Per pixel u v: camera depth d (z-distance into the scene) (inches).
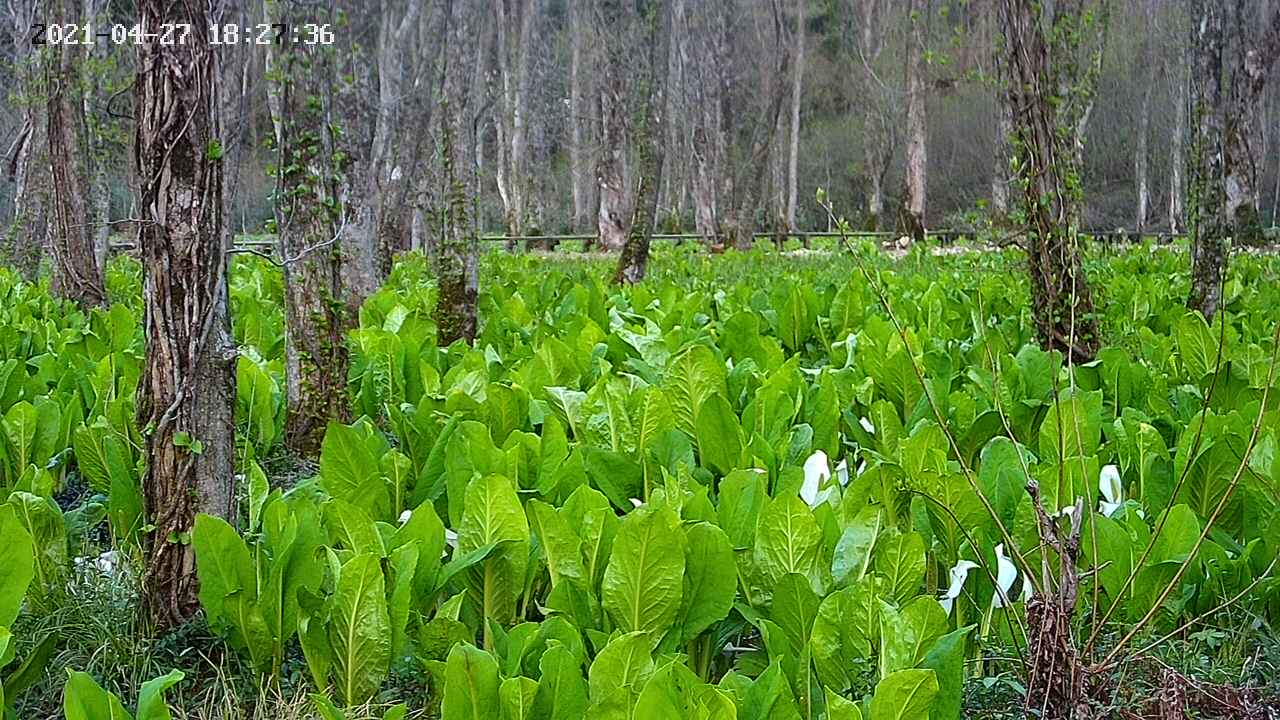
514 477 177.9
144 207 156.7
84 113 479.2
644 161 587.5
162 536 160.1
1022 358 257.6
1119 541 154.6
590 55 1764.3
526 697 115.6
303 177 266.5
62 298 456.4
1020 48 311.3
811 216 1791.3
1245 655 156.8
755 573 149.6
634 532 136.6
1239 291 427.5
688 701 110.7
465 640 142.9
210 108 156.3
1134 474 201.3
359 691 141.5
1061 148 313.1
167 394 159.0
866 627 131.0
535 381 259.3
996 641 158.2
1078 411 201.8
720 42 1389.0
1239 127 563.8
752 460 193.6
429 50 763.4
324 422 265.6
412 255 892.0
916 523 164.7
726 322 334.3
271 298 453.4
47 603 160.9
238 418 246.7
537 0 1745.8
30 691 148.2
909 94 1290.6
